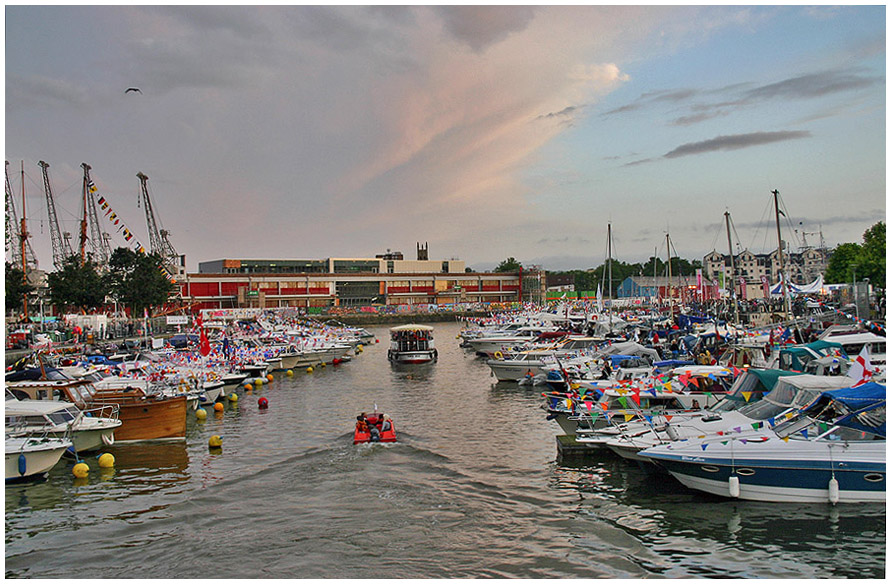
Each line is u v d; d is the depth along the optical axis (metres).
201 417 39.56
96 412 33.34
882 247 86.12
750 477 21.95
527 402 43.28
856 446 21.08
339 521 22.31
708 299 105.19
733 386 29.47
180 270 147.25
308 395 48.78
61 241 116.06
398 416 39.12
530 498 23.97
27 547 20.70
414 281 178.25
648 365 43.25
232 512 23.41
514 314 114.25
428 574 18.38
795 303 87.00
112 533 21.72
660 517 21.64
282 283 161.00
